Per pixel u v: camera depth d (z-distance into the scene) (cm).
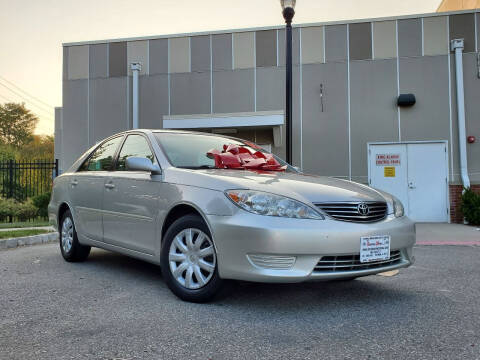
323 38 1145
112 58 1248
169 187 360
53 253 582
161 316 301
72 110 1260
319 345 249
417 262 539
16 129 5819
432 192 1090
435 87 1099
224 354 235
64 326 280
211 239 320
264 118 1049
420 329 278
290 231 291
